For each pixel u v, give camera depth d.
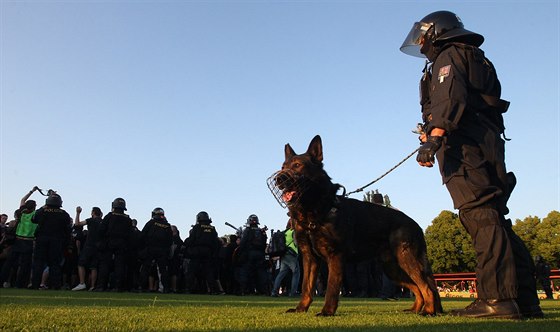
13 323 2.89
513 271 3.72
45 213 11.34
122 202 11.84
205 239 12.72
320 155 4.55
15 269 12.96
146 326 2.86
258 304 6.70
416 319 3.68
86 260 11.91
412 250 4.66
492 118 4.12
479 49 4.10
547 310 5.87
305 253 4.64
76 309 4.27
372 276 13.52
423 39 4.32
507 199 4.09
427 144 3.81
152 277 13.21
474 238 3.88
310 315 4.10
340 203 4.45
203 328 2.81
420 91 4.45
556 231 49.12
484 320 3.56
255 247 13.47
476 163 3.88
